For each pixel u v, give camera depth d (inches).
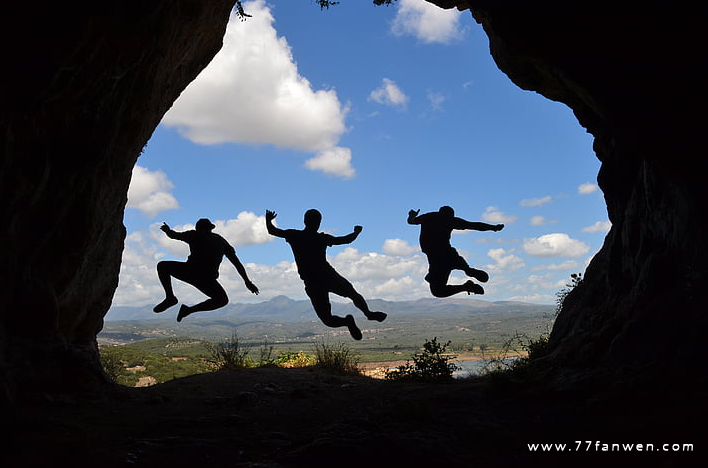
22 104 294.0
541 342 509.0
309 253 280.7
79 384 338.6
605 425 219.9
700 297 288.4
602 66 283.4
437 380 451.2
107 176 389.7
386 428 229.5
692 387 255.3
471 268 307.3
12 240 321.7
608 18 265.9
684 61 258.8
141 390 392.2
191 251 297.0
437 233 312.7
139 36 344.5
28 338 332.5
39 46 285.4
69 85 314.7
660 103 276.2
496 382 329.1
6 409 276.2
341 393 383.9
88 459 194.2
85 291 411.8
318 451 186.7
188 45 442.0
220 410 312.8
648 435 195.6
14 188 307.1
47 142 325.7
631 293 361.1
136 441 217.9
